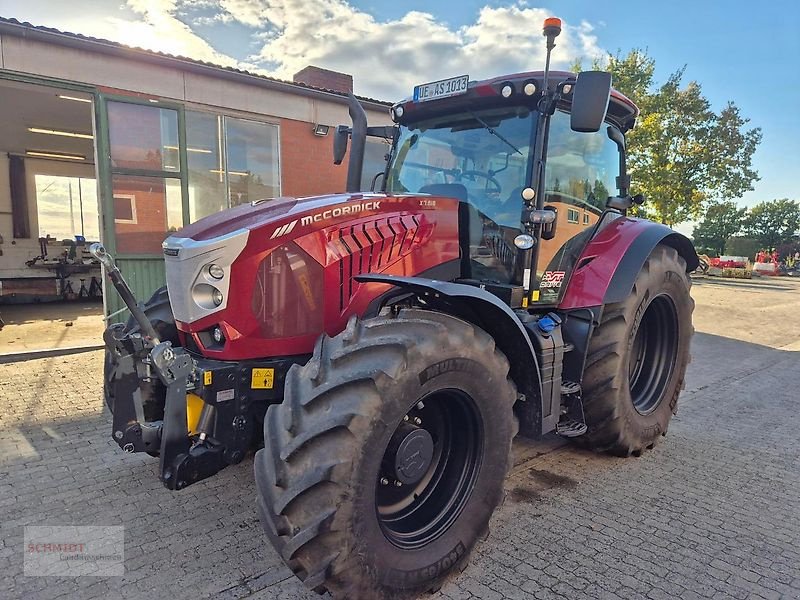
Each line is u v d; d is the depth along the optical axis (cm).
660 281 368
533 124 302
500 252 312
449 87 311
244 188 786
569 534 273
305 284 242
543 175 302
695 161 2175
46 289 994
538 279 313
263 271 234
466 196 325
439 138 342
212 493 305
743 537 273
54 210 1064
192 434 231
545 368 279
